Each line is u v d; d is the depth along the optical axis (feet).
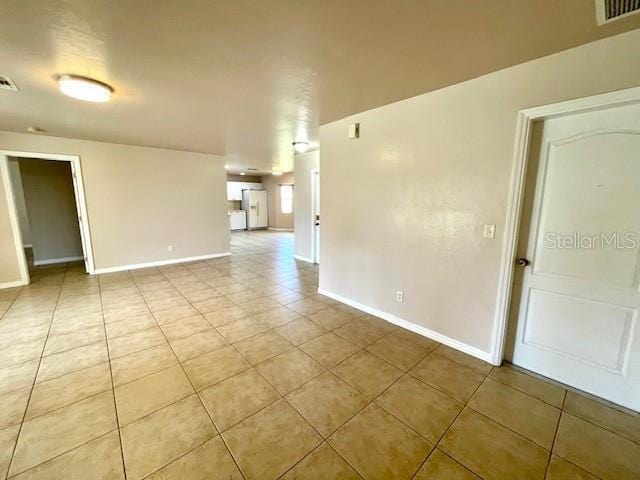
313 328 9.35
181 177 18.06
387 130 9.07
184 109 9.36
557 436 5.11
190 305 11.32
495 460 4.64
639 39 4.84
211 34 5.19
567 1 4.16
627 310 5.59
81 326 9.39
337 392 6.26
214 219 19.90
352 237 10.82
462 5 4.31
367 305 10.58
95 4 4.32
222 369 7.09
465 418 5.52
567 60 5.57
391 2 4.27
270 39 5.34
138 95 8.14
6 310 10.68
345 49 5.68
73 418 5.46
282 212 36.42
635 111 5.20
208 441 4.98
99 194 15.24
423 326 8.80
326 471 4.45
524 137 6.26
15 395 6.07
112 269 16.08
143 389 6.32
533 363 6.97
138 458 4.64
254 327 9.41
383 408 5.78
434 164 7.97
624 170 5.40
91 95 7.51
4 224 12.92
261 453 4.75
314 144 15.61
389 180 9.21
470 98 7.06
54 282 14.11
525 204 6.67
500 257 6.92
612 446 4.91
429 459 4.66
